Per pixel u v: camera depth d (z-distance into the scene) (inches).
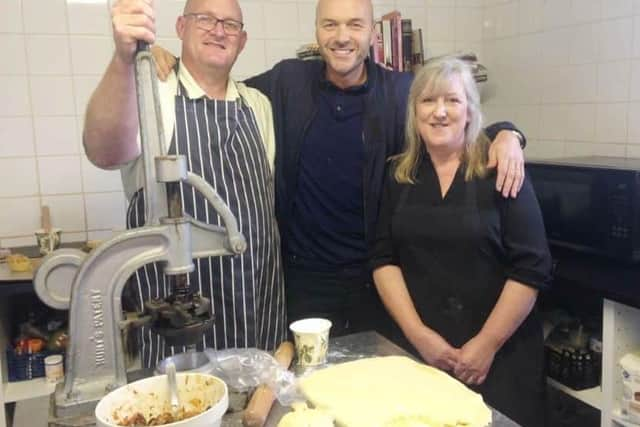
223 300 60.8
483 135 65.1
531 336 65.4
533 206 62.5
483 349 61.1
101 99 45.4
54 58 89.1
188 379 36.6
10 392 79.4
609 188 66.9
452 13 110.1
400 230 65.7
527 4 100.3
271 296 67.1
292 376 42.4
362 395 40.4
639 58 81.7
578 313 79.8
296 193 73.2
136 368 50.8
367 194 71.2
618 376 67.4
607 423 68.5
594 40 88.2
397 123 71.6
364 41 69.1
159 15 92.4
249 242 62.3
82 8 89.3
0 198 89.5
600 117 88.3
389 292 66.4
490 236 61.8
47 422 38.1
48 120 90.0
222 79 65.7
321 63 75.1
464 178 63.3
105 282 36.8
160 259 36.4
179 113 61.1
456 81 62.5
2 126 88.3
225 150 62.6
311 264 74.3
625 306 66.0
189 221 36.7
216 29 61.7
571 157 85.8
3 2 86.2
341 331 75.4
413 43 100.3
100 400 35.8
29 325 85.9
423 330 63.3
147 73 36.1
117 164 52.6
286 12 99.3
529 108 101.8
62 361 82.1
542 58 98.1
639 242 65.2
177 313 35.6
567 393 74.5
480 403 39.8
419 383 42.3
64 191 92.0
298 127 71.8
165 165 34.9
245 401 38.8
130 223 58.4
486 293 63.2
